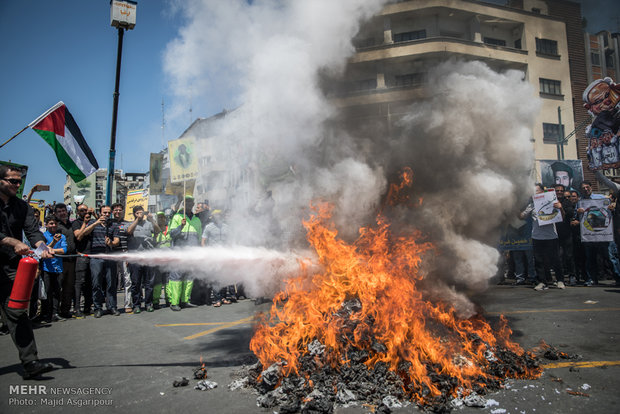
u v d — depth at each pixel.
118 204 7.03
